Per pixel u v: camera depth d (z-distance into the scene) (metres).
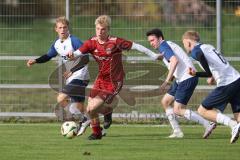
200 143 33.97
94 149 31.98
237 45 47.62
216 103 32.94
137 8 44.44
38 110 45.38
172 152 31.06
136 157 29.70
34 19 45.28
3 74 44.38
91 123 35.19
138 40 44.16
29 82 46.09
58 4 44.19
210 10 44.91
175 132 36.31
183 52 35.88
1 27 44.62
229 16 46.84
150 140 35.06
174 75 35.97
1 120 43.78
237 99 32.81
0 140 34.97
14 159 29.27
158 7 48.75
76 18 43.88
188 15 45.44
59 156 29.97
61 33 37.94
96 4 43.97
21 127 40.53
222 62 32.53
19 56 44.00
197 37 33.44
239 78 32.59
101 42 34.25
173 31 45.59
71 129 34.41
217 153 30.80
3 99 46.62
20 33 44.78
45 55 38.25
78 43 37.94
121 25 44.34
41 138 35.75
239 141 34.59
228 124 32.84
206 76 32.50
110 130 39.31
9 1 44.56
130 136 36.72
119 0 44.16
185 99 35.88
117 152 31.06
